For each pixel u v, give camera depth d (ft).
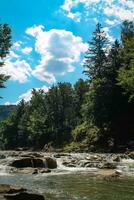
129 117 256.32
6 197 51.01
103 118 253.24
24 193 51.52
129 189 64.34
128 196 57.36
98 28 294.87
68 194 58.85
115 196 57.31
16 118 545.44
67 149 272.51
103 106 252.21
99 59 276.41
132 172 93.40
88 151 243.40
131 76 204.54
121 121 255.50
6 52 163.84
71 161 118.01
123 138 247.50
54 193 59.82
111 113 253.44
